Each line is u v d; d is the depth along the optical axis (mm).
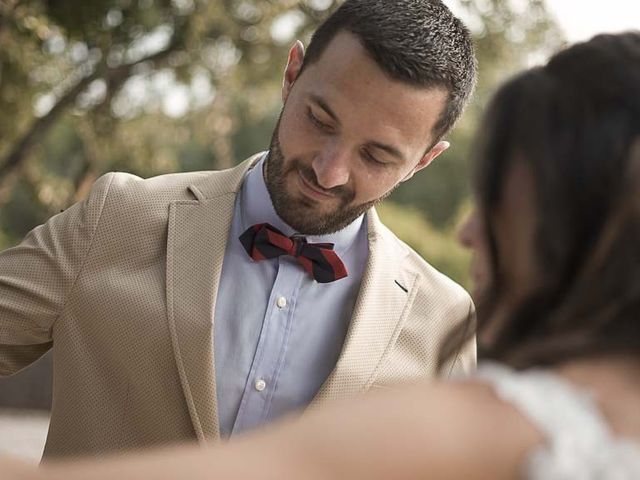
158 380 2070
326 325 2203
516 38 9195
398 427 890
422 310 2283
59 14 7566
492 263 1062
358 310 2172
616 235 983
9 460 897
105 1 7688
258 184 2234
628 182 977
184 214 2182
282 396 2150
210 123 9883
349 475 868
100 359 2092
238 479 856
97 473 875
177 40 8695
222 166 10328
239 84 9625
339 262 2182
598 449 881
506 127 1045
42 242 2139
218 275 2117
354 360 2139
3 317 2072
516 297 1047
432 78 2027
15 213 15586
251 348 2148
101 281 2102
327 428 891
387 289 2234
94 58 8531
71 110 9000
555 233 997
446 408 908
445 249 13203
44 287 2092
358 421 894
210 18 8758
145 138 9648
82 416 2084
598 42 1047
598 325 986
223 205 2199
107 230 2137
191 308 2078
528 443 890
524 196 1021
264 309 2176
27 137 8633
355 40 2002
